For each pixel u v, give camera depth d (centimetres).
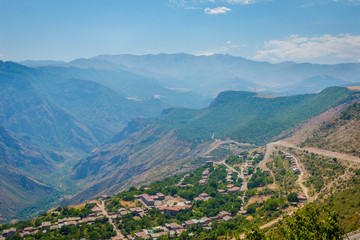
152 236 17988
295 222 10644
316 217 10506
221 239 16675
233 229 17912
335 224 9388
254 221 18050
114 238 17925
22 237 18875
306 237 9550
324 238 9194
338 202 15275
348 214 13150
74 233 18938
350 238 10688
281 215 17788
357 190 15675
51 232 19250
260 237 10275
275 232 14400
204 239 16688
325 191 18975
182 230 18738
